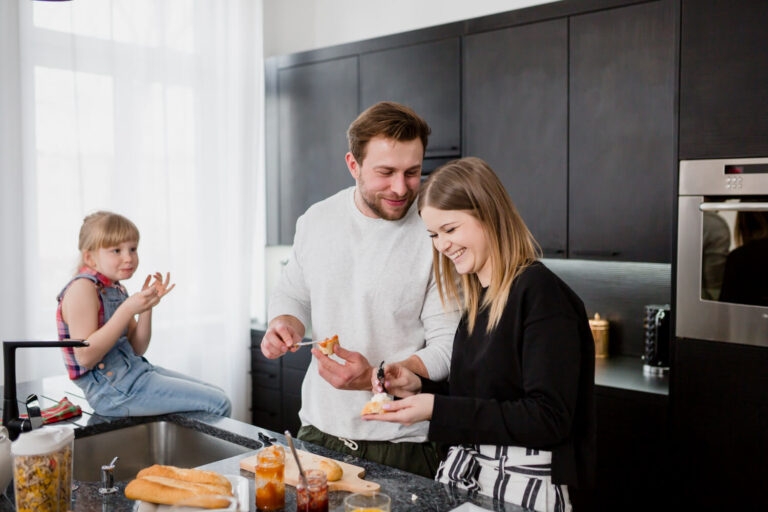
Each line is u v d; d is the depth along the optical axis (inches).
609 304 126.2
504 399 53.3
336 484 51.9
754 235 88.2
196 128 143.5
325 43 165.3
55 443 46.9
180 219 141.6
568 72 110.7
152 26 134.8
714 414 92.7
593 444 51.9
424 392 61.8
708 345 93.0
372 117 60.7
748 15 87.7
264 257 166.9
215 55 145.9
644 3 102.4
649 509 98.7
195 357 145.6
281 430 148.6
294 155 152.6
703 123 92.4
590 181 109.7
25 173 117.3
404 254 66.6
